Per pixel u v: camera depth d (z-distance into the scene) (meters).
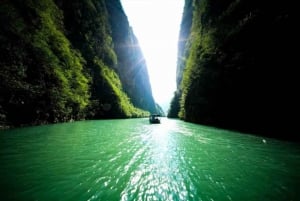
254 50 28.97
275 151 16.42
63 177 10.09
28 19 37.19
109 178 10.18
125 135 24.56
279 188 9.41
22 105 27.50
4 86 24.97
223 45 36.91
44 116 32.50
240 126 29.75
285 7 26.84
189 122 48.28
